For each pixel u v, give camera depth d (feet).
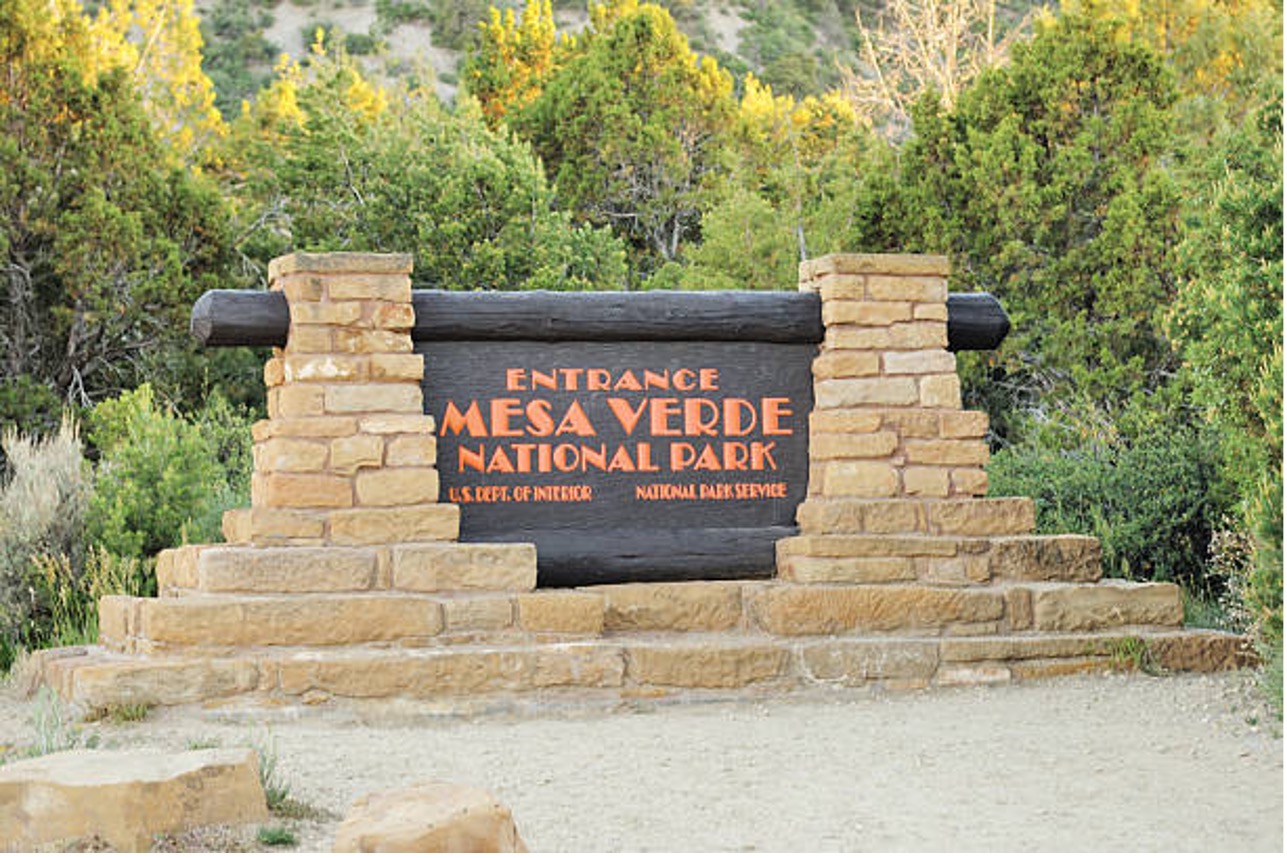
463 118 97.86
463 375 34.01
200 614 29.63
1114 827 20.33
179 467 47.73
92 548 43.65
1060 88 77.30
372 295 32.55
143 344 81.66
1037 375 73.31
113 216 78.48
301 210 94.79
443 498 33.71
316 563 30.89
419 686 29.50
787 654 31.40
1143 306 70.64
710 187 108.27
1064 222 75.36
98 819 18.85
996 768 24.11
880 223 81.30
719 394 35.06
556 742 26.71
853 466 34.17
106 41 120.88
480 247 87.56
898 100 125.59
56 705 28.66
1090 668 32.73
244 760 20.30
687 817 21.24
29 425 75.31
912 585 33.17
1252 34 101.14
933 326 34.91
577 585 33.58
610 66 110.52
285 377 32.53
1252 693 29.76
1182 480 47.21
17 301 79.05
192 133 123.65
